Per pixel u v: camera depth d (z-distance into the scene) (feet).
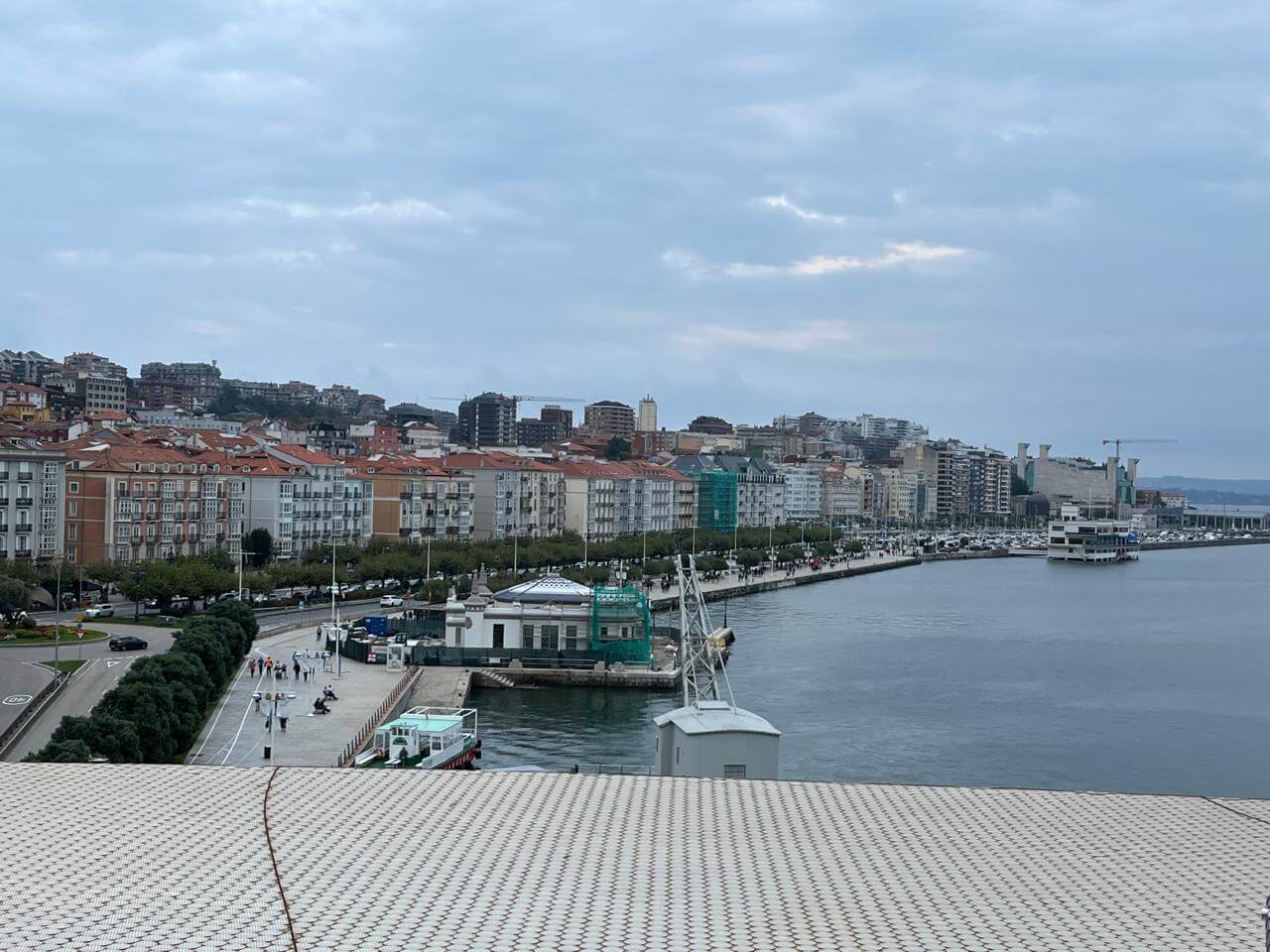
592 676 644.27
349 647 654.12
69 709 442.91
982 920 133.59
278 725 460.55
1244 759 512.63
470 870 143.64
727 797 171.63
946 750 513.45
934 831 160.35
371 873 142.10
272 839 151.43
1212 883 144.66
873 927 131.34
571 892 138.31
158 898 134.00
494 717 557.74
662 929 129.29
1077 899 139.33
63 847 146.92
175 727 387.75
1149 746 532.73
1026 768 487.61
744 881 142.61
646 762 468.34
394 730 432.25
